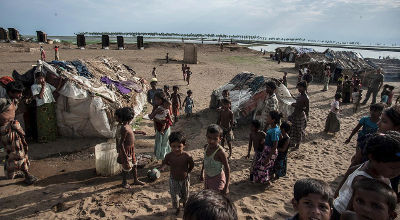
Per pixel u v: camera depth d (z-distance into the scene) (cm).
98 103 801
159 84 1950
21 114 768
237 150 798
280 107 981
